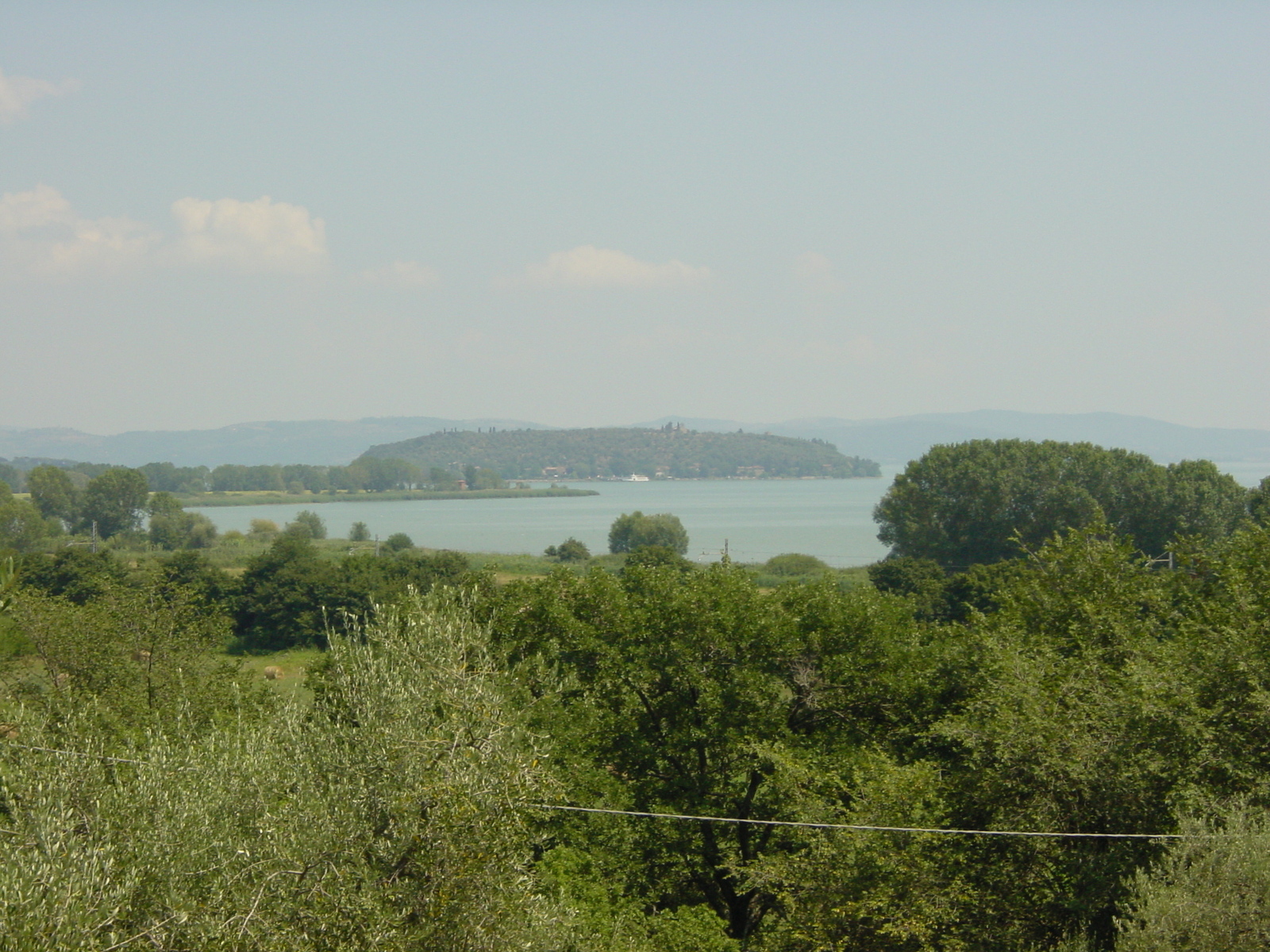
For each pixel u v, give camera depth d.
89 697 22.88
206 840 12.94
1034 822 17.17
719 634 25.38
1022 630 25.19
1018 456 108.88
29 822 12.67
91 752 14.53
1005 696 18.95
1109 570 26.80
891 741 25.45
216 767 13.95
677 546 141.12
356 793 13.56
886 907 16.61
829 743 24.98
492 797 13.50
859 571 107.25
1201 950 12.84
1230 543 26.78
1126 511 101.00
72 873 11.56
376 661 15.32
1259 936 12.84
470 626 17.72
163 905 12.33
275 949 12.09
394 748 13.80
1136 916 13.63
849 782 22.38
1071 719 17.58
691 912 20.17
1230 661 17.50
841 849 17.70
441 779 13.64
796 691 26.44
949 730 18.81
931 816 17.98
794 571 110.50
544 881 19.22
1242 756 16.17
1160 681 17.77
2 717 15.43
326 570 81.75
